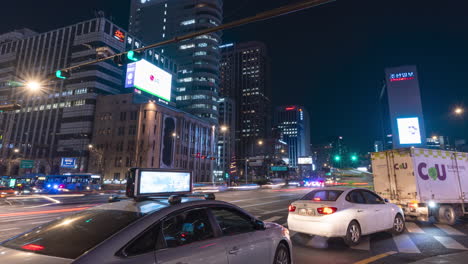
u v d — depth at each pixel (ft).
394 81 351.46
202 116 370.53
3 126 307.37
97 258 7.68
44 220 41.14
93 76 270.26
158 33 442.91
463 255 20.94
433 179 36.50
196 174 277.64
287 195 94.32
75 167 234.58
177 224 10.37
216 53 412.57
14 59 331.98
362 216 25.16
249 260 12.14
